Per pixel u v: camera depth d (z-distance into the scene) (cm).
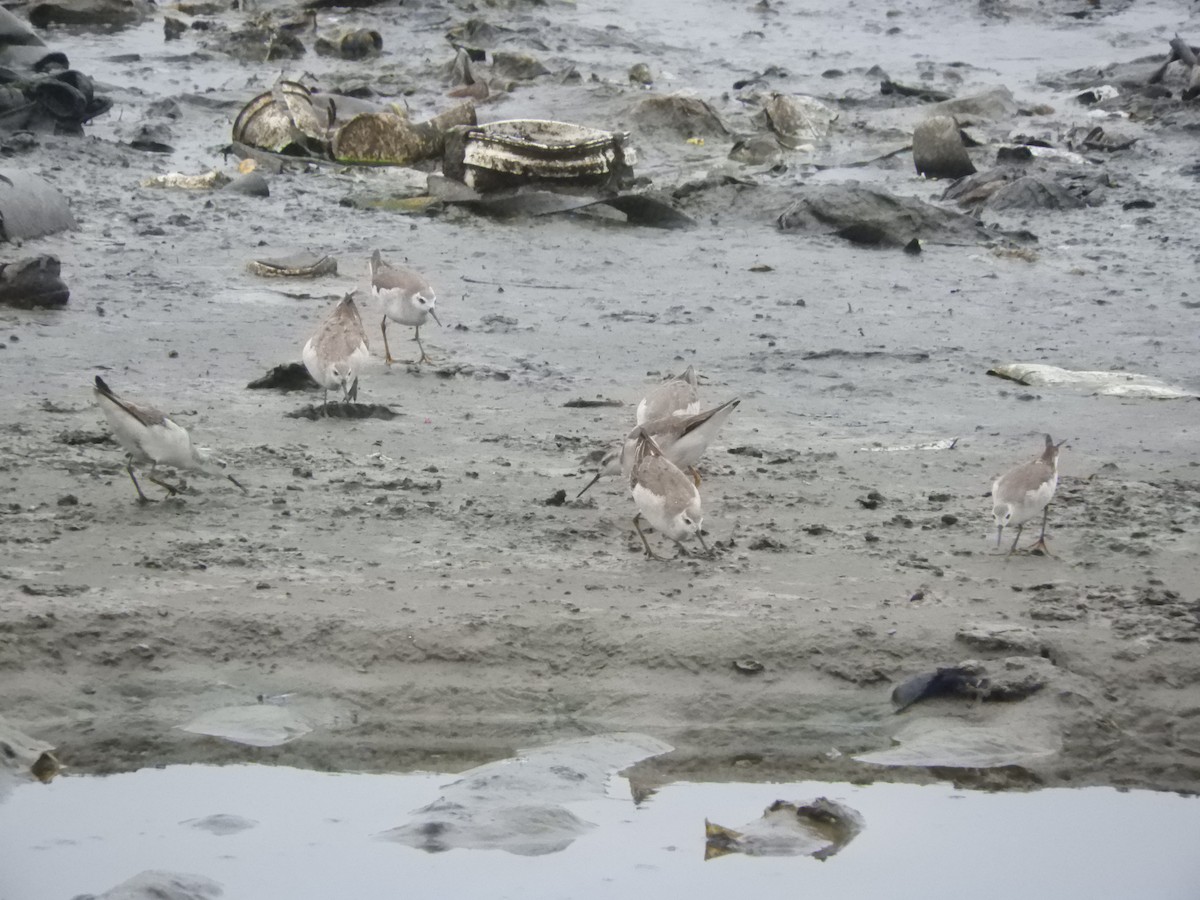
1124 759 912
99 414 1388
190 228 2200
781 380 1642
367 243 2194
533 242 2269
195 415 1406
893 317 1930
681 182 2688
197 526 1124
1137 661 968
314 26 3988
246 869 791
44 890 769
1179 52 3575
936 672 954
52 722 909
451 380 1590
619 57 3941
